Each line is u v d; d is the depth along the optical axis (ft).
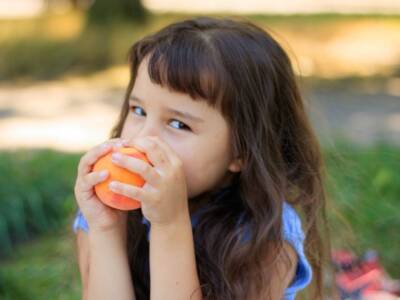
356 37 46.47
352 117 26.81
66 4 51.67
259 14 54.75
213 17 6.72
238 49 5.95
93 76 37.81
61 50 40.63
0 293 11.22
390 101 30.58
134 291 6.34
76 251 7.95
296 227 6.38
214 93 5.67
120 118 6.76
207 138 5.74
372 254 11.18
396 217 13.41
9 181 14.56
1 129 24.43
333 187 9.37
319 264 6.99
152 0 63.57
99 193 5.51
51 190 14.78
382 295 9.96
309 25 49.67
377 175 15.02
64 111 28.58
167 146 5.52
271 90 6.23
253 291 6.03
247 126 5.99
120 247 6.00
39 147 20.35
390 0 67.82
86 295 6.32
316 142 6.97
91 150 5.63
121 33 43.32
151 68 5.63
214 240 6.16
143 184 5.39
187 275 5.63
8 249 13.17
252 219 6.18
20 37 42.86
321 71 36.94
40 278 11.76
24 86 35.47
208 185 5.93
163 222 5.49
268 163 6.24
